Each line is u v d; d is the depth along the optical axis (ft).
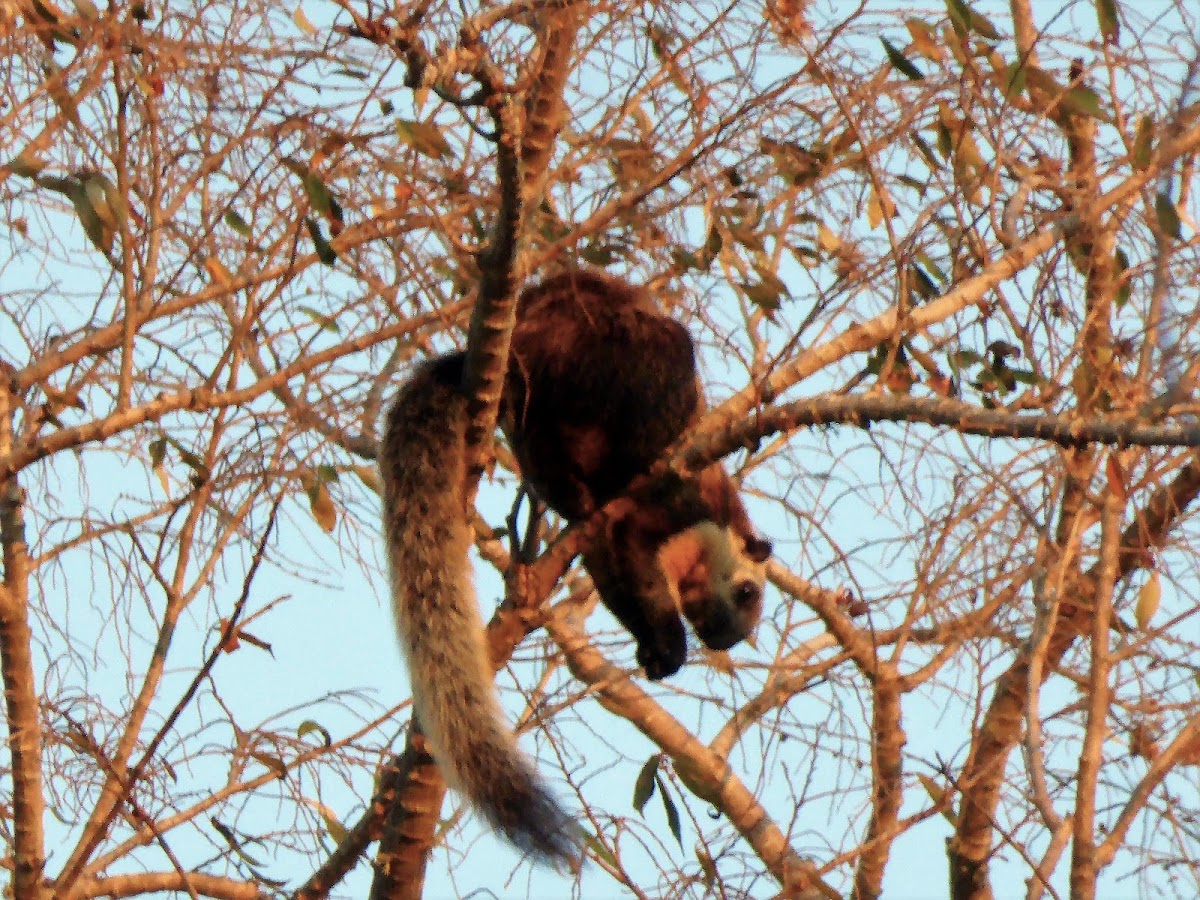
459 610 34.71
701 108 34.76
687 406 39.11
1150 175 32.58
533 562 35.94
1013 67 31.58
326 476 34.63
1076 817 27.63
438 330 37.29
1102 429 27.78
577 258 36.83
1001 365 33.47
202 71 33.35
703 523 42.01
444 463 36.24
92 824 31.78
